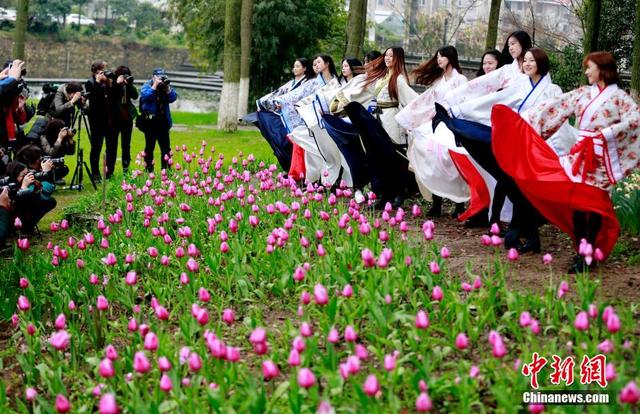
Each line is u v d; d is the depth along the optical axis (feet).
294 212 26.63
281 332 20.15
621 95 22.58
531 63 27.32
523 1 160.04
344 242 24.79
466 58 140.46
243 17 71.72
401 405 16.42
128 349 19.74
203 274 23.81
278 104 40.16
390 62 34.14
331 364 17.42
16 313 23.70
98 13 209.05
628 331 18.56
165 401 16.79
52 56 162.20
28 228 32.45
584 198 22.84
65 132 38.65
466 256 25.84
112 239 28.73
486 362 17.47
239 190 28.84
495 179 28.09
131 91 43.73
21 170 31.91
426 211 33.55
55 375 18.42
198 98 139.95
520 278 22.95
